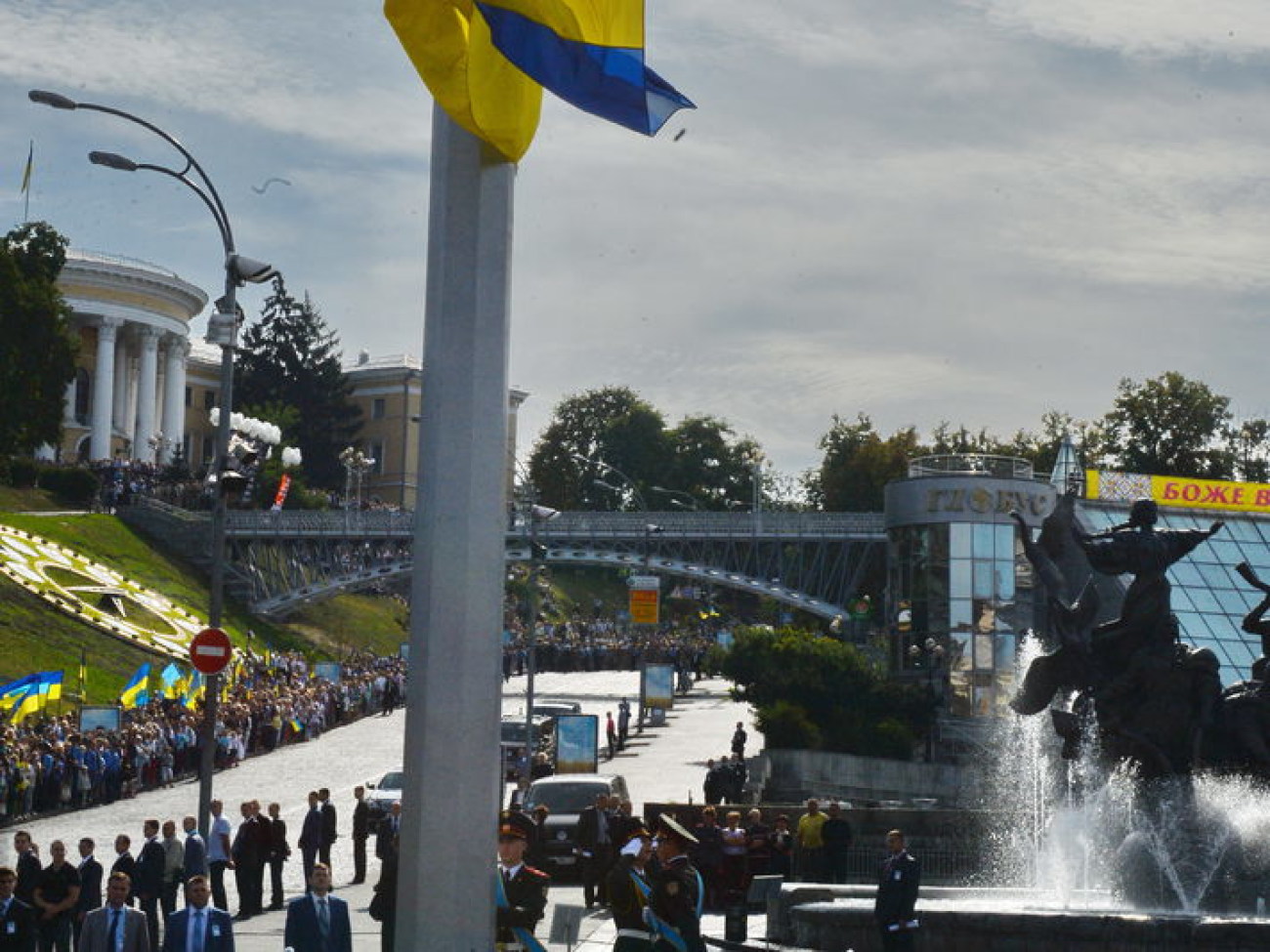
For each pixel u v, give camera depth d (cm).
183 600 13762
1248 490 11156
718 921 4088
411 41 1798
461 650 1775
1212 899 3644
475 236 1809
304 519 15512
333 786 7425
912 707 9294
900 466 18938
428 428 1806
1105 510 10788
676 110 1838
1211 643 9962
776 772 8100
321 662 11694
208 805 3731
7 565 12056
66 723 7344
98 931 2503
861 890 3659
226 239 4006
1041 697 3897
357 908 4288
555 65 1773
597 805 4256
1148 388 18600
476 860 1762
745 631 9244
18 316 13462
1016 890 3953
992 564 9762
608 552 15200
